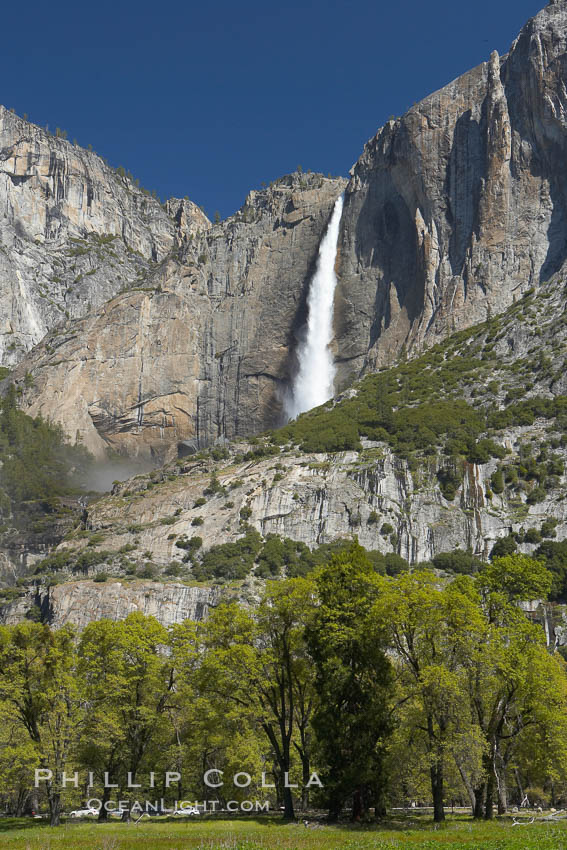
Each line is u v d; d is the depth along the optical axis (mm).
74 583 151625
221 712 66688
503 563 63500
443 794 65250
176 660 69438
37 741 65562
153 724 67375
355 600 60188
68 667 68062
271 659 64438
